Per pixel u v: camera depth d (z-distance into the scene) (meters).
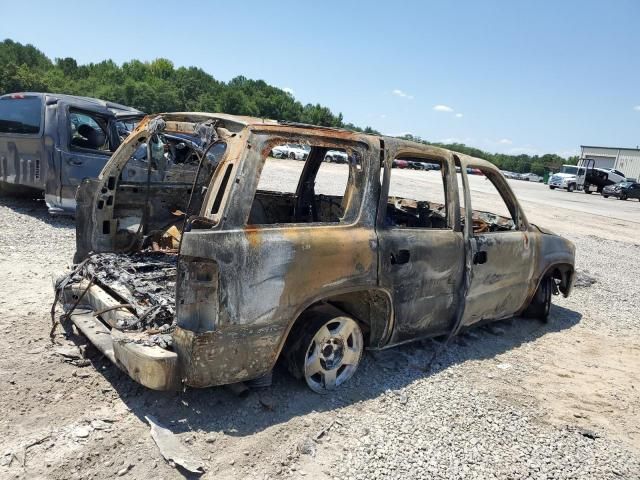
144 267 4.14
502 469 3.09
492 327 5.59
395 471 2.94
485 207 17.22
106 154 8.93
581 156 62.75
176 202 5.05
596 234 14.95
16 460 2.70
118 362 3.10
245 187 3.07
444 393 3.94
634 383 4.53
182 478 2.68
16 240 7.29
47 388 3.40
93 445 2.87
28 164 8.77
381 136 3.87
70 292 4.04
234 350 3.04
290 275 3.20
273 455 2.94
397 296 3.89
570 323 6.11
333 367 3.75
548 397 4.12
